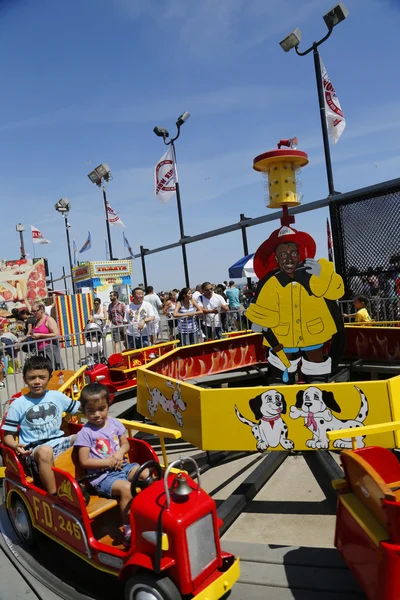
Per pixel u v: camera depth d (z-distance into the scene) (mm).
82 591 3219
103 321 13820
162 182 14148
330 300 5953
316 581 2986
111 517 3631
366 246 7770
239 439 4527
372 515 2736
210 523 2791
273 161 5902
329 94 9562
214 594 2701
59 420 4055
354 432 3322
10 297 18641
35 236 28766
